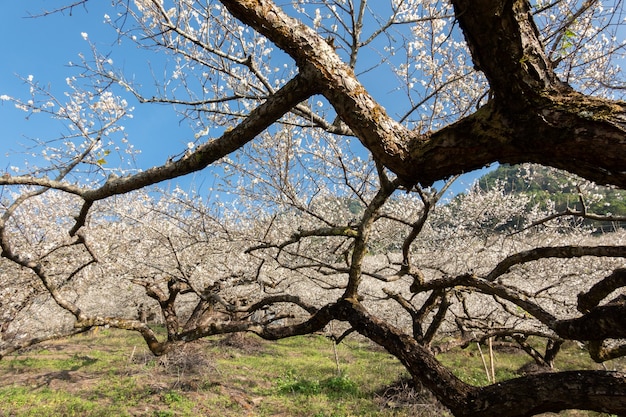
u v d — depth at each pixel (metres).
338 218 7.71
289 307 8.74
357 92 1.38
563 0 2.13
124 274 7.54
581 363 10.80
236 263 8.55
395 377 9.73
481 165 1.30
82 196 2.34
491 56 1.10
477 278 2.90
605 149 1.01
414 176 1.44
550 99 1.09
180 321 14.54
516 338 8.95
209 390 8.63
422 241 8.86
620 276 1.96
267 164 4.96
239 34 3.76
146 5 3.62
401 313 11.73
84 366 10.17
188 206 5.07
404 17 4.18
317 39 1.40
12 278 6.21
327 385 9.40
